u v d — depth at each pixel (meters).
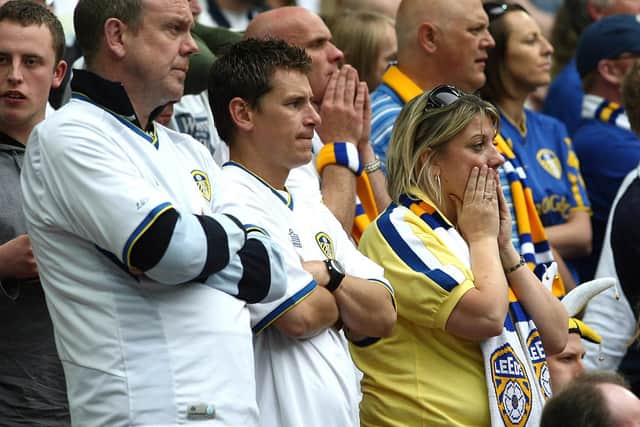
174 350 13.67
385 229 16.91
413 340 16.56
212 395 13.66
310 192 17.64
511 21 23.80
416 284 16.38
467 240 16.91
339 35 23.52
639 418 11.90
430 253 16.55
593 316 21.08
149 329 13.69
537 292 17.30
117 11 14.65
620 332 20.89
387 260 16.72
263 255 14.41
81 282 13.80
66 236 13.89
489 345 16.45
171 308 13.79
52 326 16.28
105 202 13.52
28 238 15.58
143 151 14.40
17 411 16.09
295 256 15.84
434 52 22.36
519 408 16.48
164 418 13.50
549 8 35.62
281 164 16.53
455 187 16.97
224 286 14.15
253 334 15.52
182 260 13.51
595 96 26.00
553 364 18.66
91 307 13.73
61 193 13.71
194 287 13.95
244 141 16.56
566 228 23.55
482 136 16.92
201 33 22.27
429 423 16.28
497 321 16.16
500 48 23.78
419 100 17.22
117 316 13.68
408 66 22.61
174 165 14.77
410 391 16.41
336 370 15.82
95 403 13.66
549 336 17.33
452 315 16.19
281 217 16.27
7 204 16.61
